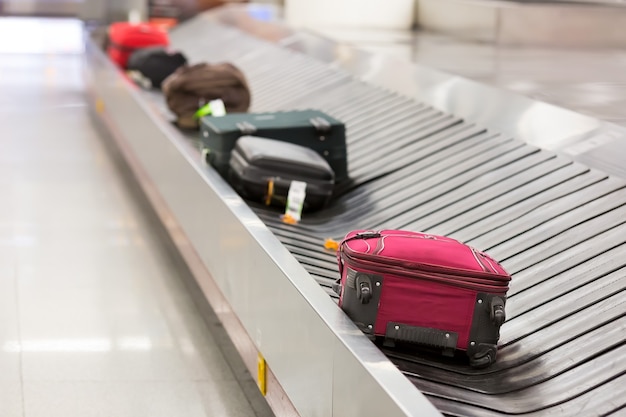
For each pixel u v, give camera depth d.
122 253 5.65
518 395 2.51
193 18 12.05
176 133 5.02
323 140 4.48
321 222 4.12
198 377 3.99
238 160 4.16
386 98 5.73
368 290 2.58
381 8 9.21
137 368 4.05
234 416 3.64
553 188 3.70
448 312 2.60
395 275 2.60
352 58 6.89
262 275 3.12
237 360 4.18
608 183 3.55
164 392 3.83
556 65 6.52
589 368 2.56
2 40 14.92
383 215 4.06
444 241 2.75
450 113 5.00
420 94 5.50
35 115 9.96
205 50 9.93
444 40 8.18
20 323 4.48
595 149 3.84
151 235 6.04
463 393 2.49
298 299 2.71
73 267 5.35
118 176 7.54
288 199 4.05
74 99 10.96
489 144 4.38
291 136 4.42
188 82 5.61
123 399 3.75
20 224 6.12
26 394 3.74
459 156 4.39
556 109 4.37
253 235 3.22
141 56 7.25
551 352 2.69
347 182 4.54
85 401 3.71
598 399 2.43
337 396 2.42
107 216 6.42
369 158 4.80
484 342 2.62
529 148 4.15
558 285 3.02
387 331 2.62
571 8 8.17
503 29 8.04
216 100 5.56
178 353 4.23
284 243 3.68
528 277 3.13
